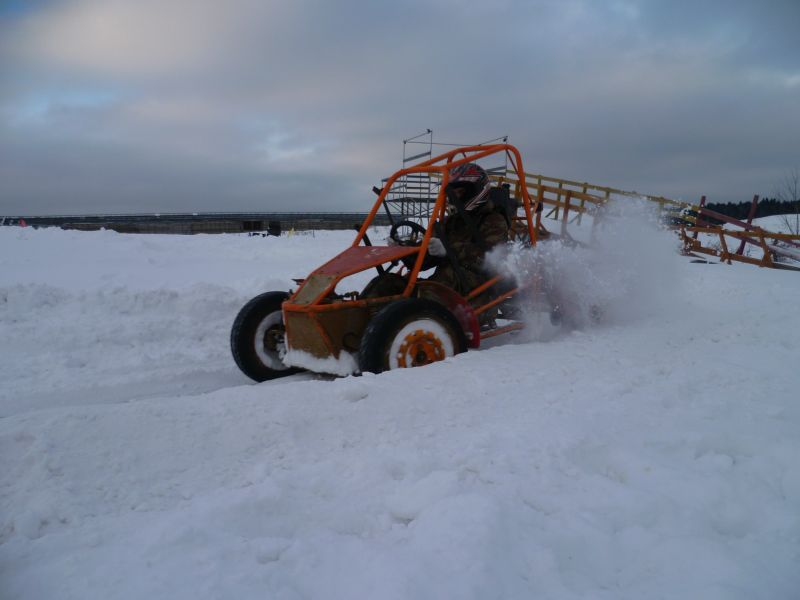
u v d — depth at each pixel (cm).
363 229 503
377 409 299
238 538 182
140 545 177
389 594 150
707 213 1442
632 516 197
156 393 452
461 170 494
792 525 189
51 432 250
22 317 638
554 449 246
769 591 154
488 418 297
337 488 220
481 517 183
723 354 426
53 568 165
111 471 233
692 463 238
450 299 447
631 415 292
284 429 276
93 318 648
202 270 1116
